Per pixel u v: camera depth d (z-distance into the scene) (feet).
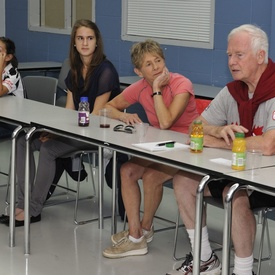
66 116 18.65
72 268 16.51
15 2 34.76
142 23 28.58
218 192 14.82
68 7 32.04
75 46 20.43
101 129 16.96
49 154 19.15
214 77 25.95
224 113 16.16
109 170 19.63
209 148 14.94
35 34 33.86
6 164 26.63
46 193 19.63
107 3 29.89
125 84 25.53
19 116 18.43
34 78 25.55
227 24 25.13
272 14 22.91
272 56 23.11
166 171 16.84
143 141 15.56
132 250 17.20
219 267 15.69
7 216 19.70
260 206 14.19
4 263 16.78
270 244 17.98
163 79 17.40
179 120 18.01
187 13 26.71
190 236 15.51
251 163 13.55
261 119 15.03
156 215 20.53
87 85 20.39
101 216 19.29
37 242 18.22
